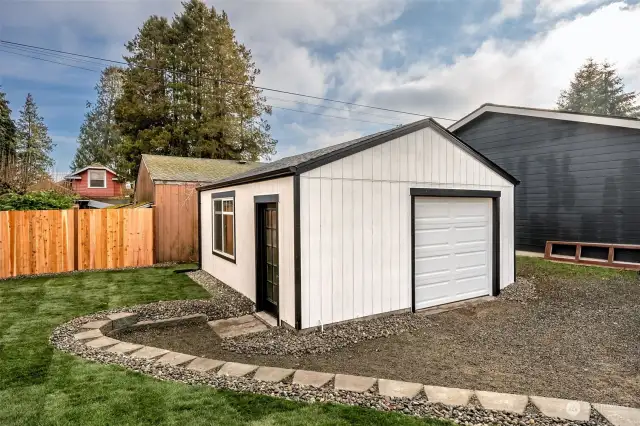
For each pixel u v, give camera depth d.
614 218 9.45
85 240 9.53
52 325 4.88
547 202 10.94
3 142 22.58
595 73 35.03
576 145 10.23
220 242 8.42
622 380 3.51
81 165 36.81
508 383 3.46
